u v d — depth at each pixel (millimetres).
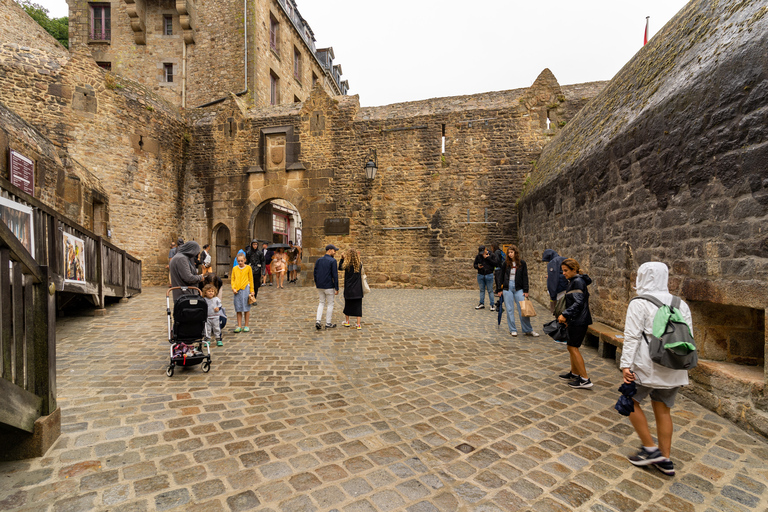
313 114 14055
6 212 4336
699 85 3664
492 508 2041
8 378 2260
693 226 3699
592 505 2076
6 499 1997
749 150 3041
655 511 2029
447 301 10109
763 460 2527
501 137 12773
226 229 15492
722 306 3633
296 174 14156
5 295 2264
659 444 2428
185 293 4266
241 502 2037
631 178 4934
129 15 17453
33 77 11219
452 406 3426
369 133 13695
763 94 2936
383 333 6363
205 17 17719
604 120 6305
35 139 8492
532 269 10477
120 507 1969
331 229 13875
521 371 4461
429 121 13281
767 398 2795
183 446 2604
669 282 4078
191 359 4055
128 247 12766
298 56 23281
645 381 2365
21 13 15102
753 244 2994
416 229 13352
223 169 14688
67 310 7660
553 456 2584
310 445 2670
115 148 12516
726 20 3701
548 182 8773
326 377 4164
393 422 3082
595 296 6109
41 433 2404
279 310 8383
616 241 5375
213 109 15375
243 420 3041
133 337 5664
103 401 3326
